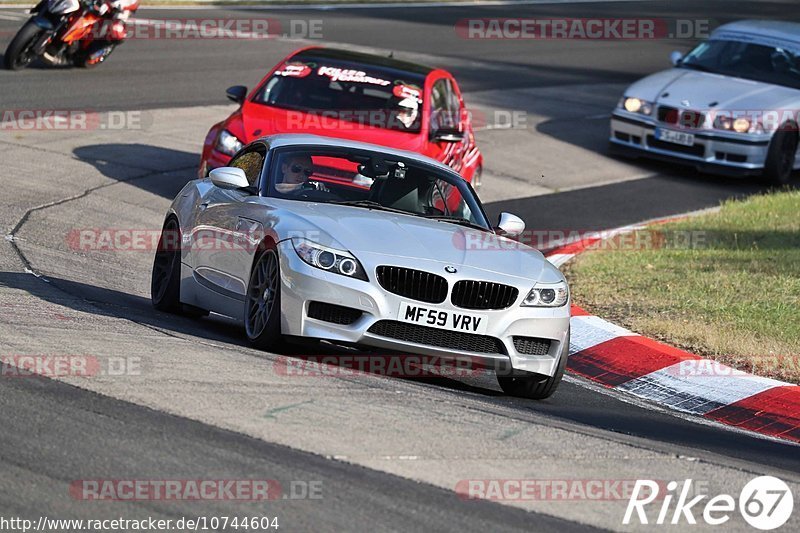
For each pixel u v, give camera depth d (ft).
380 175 81.56
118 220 119.55
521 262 74.33
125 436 51.34
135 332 72.28
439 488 49.65
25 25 184.14
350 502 46.73
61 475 46.47
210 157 123.65
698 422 74.84
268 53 232.12
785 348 88.74
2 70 185.57
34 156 139.13
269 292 71.51
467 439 57.21
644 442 63.31
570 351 89.30
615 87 247.70
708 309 98.89
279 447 52.11
